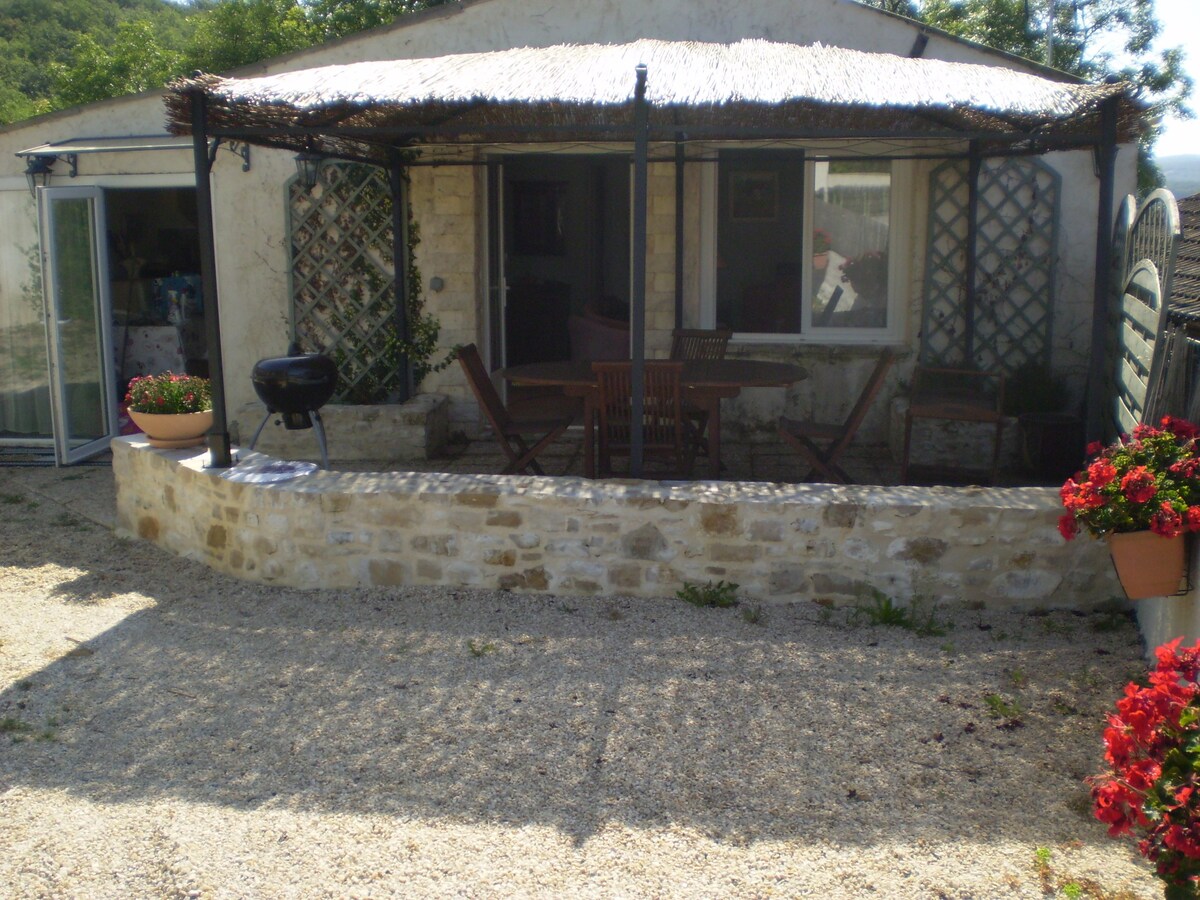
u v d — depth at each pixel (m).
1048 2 15.35
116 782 3.80
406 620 5.14
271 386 6.74
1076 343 8.33
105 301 9.02
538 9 8.48
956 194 8.30
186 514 6.09
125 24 21.09
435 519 5.42
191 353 11.82
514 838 3.44
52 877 3.28
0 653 4.90
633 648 4.79
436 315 8.92
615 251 10.55
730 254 8.84
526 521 5.34
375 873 3.27
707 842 3.41
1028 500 5.13
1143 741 2.75
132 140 8.95
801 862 3.30
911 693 4.35
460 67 6.22
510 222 10.58
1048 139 6.49
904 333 8.67
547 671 4.59
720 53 6.54
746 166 8.70
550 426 6.99
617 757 3.92
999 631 4.92
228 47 18.88
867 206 8.66
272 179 8.94
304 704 4.36
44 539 6.64
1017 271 8.26
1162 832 2.69
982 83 5.75
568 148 8.65
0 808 3.64
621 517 5.27
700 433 7.64
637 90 5.30
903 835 3.43
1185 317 5.41
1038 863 3.27
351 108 5.87
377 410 8.42
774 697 4.34
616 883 3.21
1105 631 4.91
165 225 12.45
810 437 6.98
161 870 3.30
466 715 4.25
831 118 6.96
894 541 5.12
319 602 5.40
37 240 8.98
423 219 8.80
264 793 3.72
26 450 9.12
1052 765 3.81
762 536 5.20
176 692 4.49
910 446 7.98
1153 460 4.25
